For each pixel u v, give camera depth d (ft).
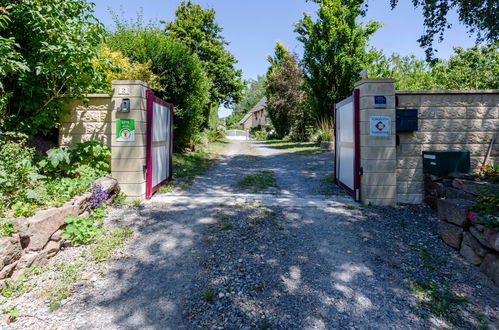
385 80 16.74
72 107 18.52
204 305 8.23
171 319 7.66
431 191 16.46
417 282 9.45
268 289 9.01
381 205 16.84
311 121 70.90
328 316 7.88
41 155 16.19
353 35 48.80
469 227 10.93
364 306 8.32
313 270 10.14
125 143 17.49
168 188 21.38
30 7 14.70
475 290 9.06
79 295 8.52
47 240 10.15
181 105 36.58
